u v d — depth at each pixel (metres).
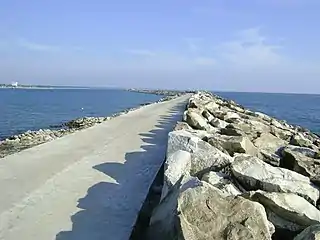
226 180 6.29
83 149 10.81
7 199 6.50
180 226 4.12
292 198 5.34
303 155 8.87
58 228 5.46
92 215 5.97
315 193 6.05
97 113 44.28
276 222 5.25
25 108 52.12
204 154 6.94
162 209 5.43
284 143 11.58
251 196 5.38
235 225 4.22
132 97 104.06
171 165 6.36
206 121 14.52
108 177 8.00
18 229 5.37
